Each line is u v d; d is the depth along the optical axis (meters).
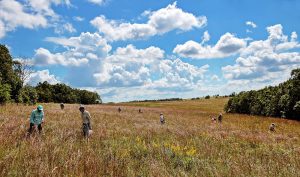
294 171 10.12
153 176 8.70
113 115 39.59
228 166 10.41
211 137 19.73
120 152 11.73
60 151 10.47
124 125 24.97
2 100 47.22
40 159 8.74
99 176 8.15
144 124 26.95
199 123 37.75
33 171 7.80
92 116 34.66
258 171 9.86
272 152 14.98
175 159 11.46
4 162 8.32
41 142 11.52
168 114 60.50
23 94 67.25
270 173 9.84
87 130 15.82
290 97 61.75
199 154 12.93
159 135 19.06
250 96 79.38
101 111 50.47
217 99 168.00
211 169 9.91
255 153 14.77
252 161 11.77
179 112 72.31
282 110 64.50
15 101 63.66
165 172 9.06
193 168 10.34
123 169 9.18
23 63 77.44
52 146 11.14
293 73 61.25
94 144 13.76
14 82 62.56
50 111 35.59
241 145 17.95
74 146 12.01
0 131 13.80
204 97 194.50
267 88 75.69
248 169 10.23
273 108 66.44
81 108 15.80
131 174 8.80
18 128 15.47
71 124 20.69
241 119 54.22
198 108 108.62
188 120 43.94
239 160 11.81
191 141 16.94
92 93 169.88
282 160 12.40
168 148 13.33
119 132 18.89
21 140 12.23
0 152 9.70
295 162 11.91
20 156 9.16
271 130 31.75
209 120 47.16
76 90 164.00
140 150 12.76
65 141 13.27
